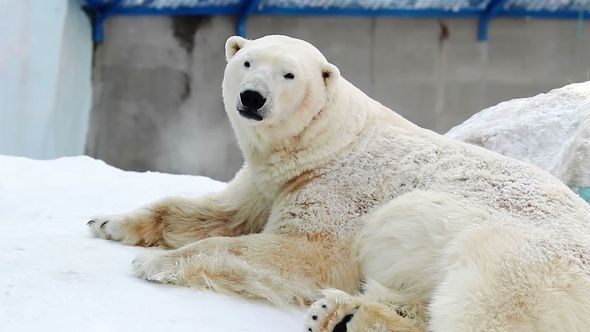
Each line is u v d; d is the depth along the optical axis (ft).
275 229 24.72
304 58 25.58
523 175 23.88
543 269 19.40
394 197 24.54
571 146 30.55
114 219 26.71
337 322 20.16
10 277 20.54
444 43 85.56
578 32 85.40
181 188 39.37
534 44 85.76
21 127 75.56
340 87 26.27
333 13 84.38
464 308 18.78
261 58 25.03
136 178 41.57
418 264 21.81
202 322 19.45
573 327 18.54
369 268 23.25
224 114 85.61
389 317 20.42
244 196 27.48
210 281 22.07
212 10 83.76
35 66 76.48
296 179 25.66
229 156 85.97
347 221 24.26
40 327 17.58
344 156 25.58
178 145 85.87
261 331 19.75
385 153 25.63
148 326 18.48
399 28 85.25
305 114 25.11
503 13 84.43
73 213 31.17
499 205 22.41
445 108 86.07
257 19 85.05
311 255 23.31
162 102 85.46
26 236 25.59
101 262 23.36
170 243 26.99
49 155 79.05
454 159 24.85
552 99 35.91
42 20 77.00
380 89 85.92
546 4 84.23
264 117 24.06
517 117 35.86
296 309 22.26
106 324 18.19
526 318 18.60
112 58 85.30
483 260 19.67
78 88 83.35
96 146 86.07
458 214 21.90
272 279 22.34
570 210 22.22
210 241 23.20
